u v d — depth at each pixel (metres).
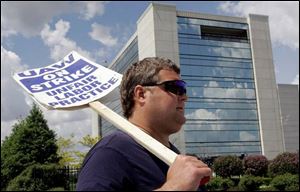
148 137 1.75
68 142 39.19
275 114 64.75
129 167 1.65
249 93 64.38
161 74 1.93
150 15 61.56
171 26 61.44
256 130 63.28
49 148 31.67
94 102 2.09
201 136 59.22
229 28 65.62
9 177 29.59
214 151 59.31
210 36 64.19
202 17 63.88
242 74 64.81
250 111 63.59
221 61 63.75
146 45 63.41
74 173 24.66
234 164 35.88
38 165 24.03
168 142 2.02
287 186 27.56
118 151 1.67
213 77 62.50
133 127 1.82
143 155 1.71
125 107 2.00
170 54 60.47
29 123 32.03
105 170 1.61
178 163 1.58
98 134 81.31
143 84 1.93
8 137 33.38
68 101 2.10
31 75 2.23
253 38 66.44
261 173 37.06
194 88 60.94
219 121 61.03
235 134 61.56
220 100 62.06
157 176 1.68
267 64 66.38
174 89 1.92
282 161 35.41
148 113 1.91
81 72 2.31
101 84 2.21
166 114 1.90
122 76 2.06
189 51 62.00
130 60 71.69
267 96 64.88
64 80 2.24
